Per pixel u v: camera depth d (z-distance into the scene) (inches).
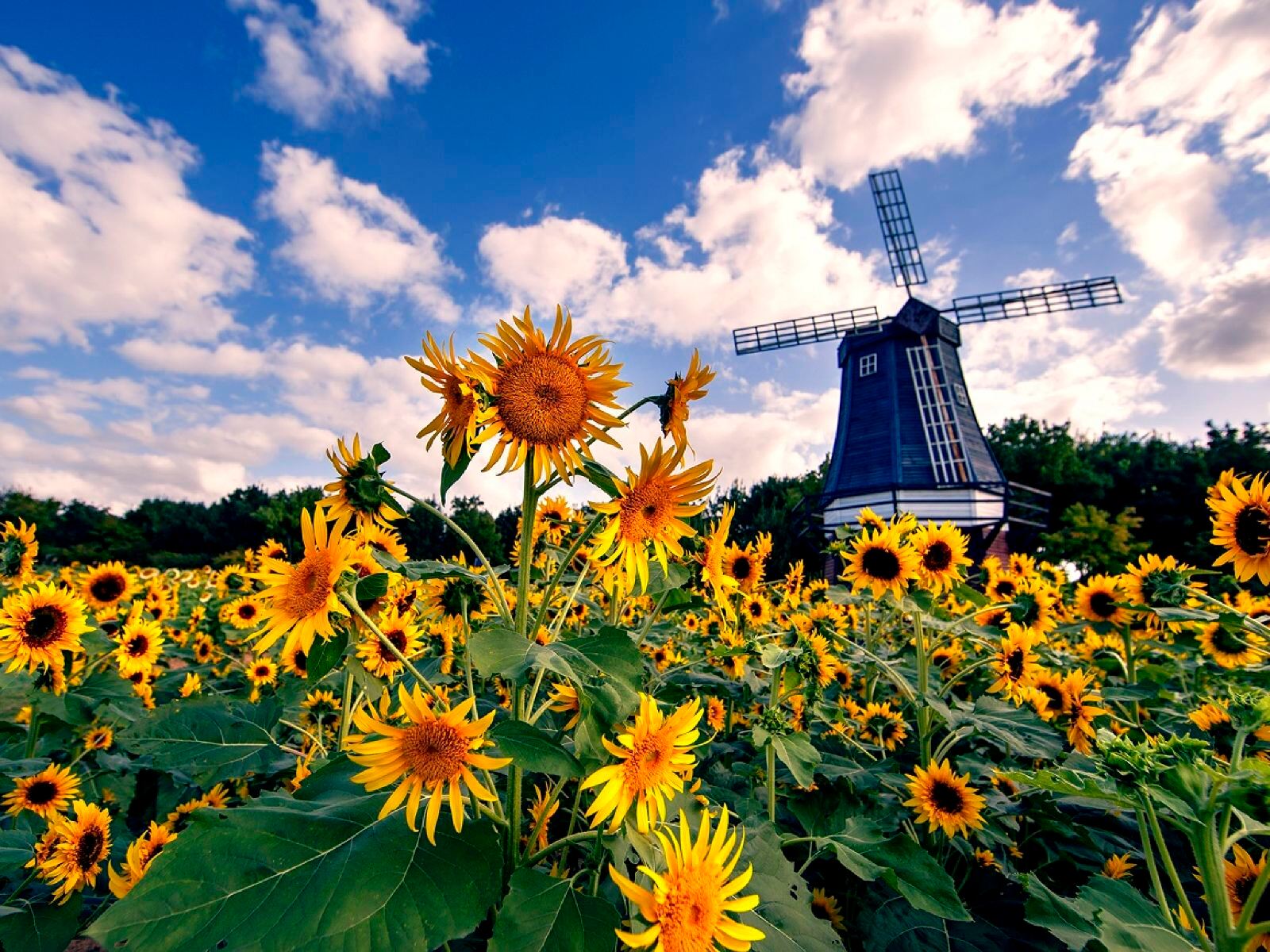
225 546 2541.8
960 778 128.6
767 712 119.6
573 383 82.2
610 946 65.5
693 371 90.5
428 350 80.3
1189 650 205.5
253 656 290.8
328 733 174.6
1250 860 96.3
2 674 138.3
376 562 91.3
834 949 79.5
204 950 57.8
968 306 1485.0
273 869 65.4
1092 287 1433.3
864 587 170.6
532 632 83.4
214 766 100.2
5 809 139.3
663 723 74.7
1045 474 2165.4
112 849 128.1
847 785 134.1
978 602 175.2
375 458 86.7
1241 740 78.4
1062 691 164.9
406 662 72.7
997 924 119.3
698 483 84.7
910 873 99.7
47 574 208.4
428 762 63.2
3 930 106.1
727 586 123.6
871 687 205.3
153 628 208.2
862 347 1441.9
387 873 65.6
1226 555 135.3
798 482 2096.5
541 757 65.4
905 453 1275.8
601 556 82.8
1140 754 78.9
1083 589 212.8
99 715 161.5
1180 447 2396.7
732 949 65.7
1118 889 81.0
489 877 68.4
